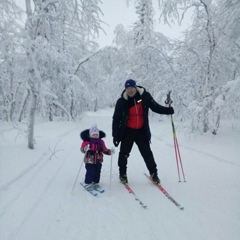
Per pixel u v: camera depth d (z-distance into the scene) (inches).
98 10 283.7
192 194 179.0
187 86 481.7
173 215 147.7
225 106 319.6
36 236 124.9
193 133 402.9
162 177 219.9
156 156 302.8
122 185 200.4
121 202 167.2
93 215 148.2
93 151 190.5
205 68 429.4
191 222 138.8
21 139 364.8
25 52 292.0
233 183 198.4
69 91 699.4
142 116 199.0
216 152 296.8
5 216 143.6
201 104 390.3
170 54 485.7
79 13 284.5
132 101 194.9
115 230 131.3
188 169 242.5
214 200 167.6
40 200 168.1
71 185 198.5
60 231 130.0
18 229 130.6
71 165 256.8
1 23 276.1
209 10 392.8
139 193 183.0
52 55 328.8
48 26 290.8
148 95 197.5
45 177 213.8
